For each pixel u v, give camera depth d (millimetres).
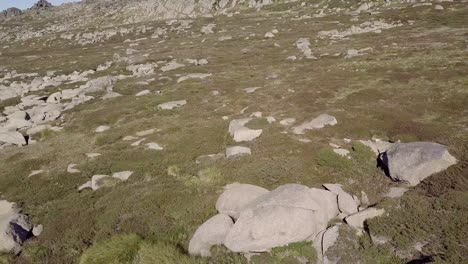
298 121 26828
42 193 19656
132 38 102938
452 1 89188
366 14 90562
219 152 23266
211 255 13570
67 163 23734
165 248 13883
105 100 39406
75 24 174250
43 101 41562
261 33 82062
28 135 30703
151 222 15969
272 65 50375
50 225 16484
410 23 74062
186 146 24344
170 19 131875
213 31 96375
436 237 13258
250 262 13062
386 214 15094
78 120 33344
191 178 19578
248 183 18500
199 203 17047
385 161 19031
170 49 75062
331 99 31812
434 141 21500
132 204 17422
